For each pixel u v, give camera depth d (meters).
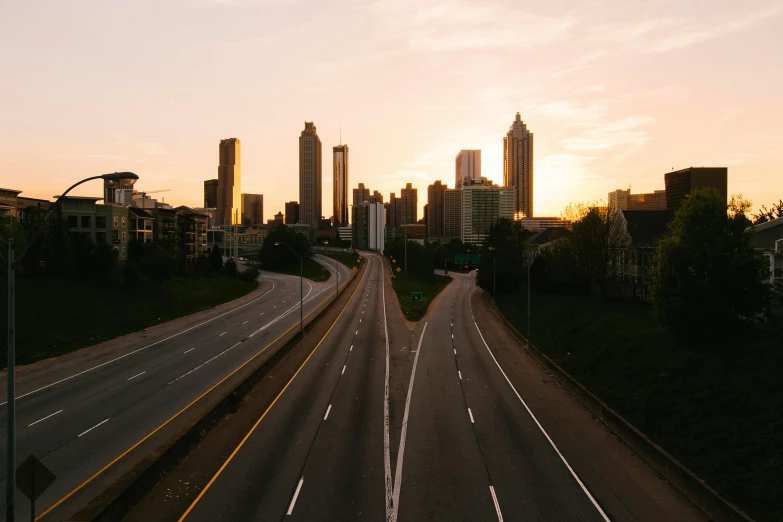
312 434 25.36
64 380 35.69
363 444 24.16
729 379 27.50
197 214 140.00
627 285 63.12
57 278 70.06
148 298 72.56
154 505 18.05
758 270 32.19
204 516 17.31
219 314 71.25
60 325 52.34
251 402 30.72
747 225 34.66
